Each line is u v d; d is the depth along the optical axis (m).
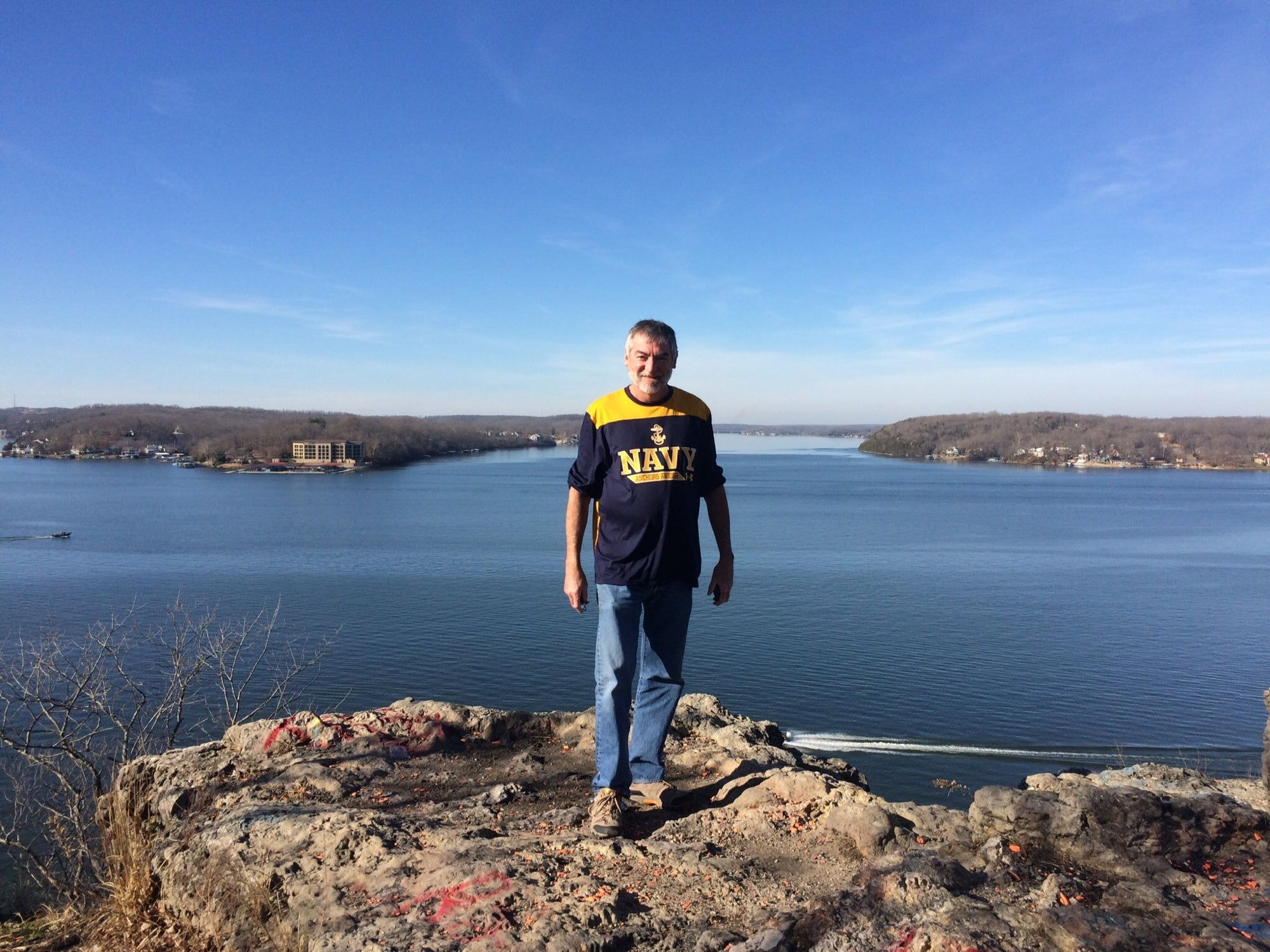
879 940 2.13
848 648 32.31
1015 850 2.63
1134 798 2.66
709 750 4.26
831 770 4.42
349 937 2.36
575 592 3.43
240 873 2.90
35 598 38.81
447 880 2.64
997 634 34.91
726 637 33.78
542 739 4.45
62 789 7.83
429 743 4.23
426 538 64.31
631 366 3.36
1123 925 2.07
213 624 32.97
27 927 3.87
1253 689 27.84
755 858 2.89
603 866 2.81
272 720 4.39
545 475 148.50
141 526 70.38
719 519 3.59
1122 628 36.12
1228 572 51.94
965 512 90.12
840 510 92.50
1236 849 2.63
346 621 35.34
